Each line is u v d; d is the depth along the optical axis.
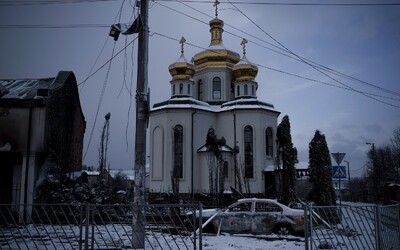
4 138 19.62
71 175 23.23
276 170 28.05
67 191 20.34
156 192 37.00
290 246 11.78
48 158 20.75
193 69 42.12
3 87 20.94
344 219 8.77
